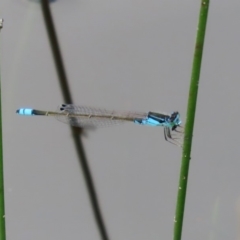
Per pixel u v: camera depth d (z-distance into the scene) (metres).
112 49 0.72
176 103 0.72
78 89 0.72
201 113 0.72
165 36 0.72
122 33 0.72
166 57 0.72
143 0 0.72
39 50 0.72
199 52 0.69
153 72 0.72
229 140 0.72
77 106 0.72
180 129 0.72
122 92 0.72
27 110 0.72
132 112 0.72
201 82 0.72
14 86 0.72
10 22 0.72
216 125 0.72
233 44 0.72
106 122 0.72
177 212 0.70
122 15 0.72
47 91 0.72
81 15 0.72
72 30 0.72
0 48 0.72
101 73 0.72
